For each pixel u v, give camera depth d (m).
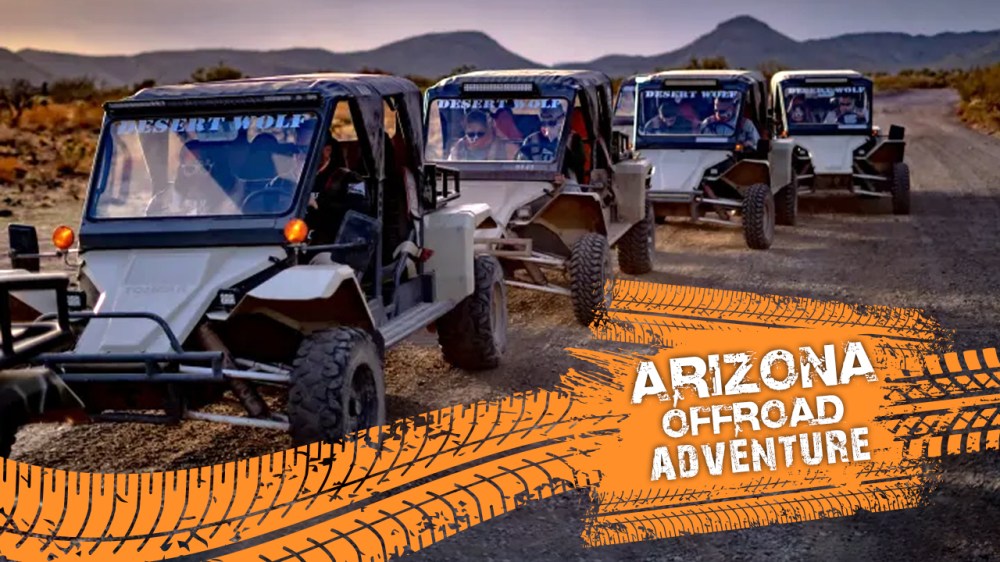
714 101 14.91
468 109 10.34
